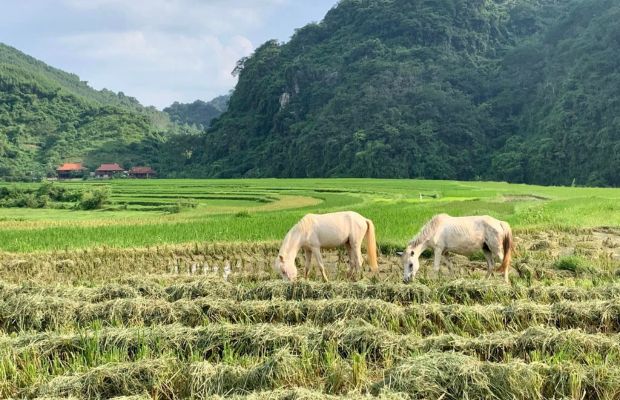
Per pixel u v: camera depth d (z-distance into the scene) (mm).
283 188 51750
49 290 10820
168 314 9250
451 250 11758
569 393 6336
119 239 18359
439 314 8766
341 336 7805
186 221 23453
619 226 20078
